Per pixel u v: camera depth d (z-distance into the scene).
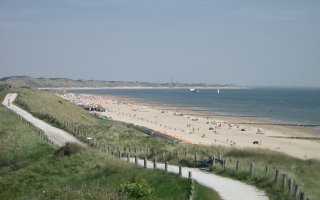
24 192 30.06
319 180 28.83
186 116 140.88
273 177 26.84
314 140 91.00
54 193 21.94
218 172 31.41
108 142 50.94
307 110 183.50
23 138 48.00
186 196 22.36
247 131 103.94
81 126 62.47
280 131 106.25
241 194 23.97
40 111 76.56
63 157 37.12
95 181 29.58
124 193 22.12
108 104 195.00
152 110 164.75
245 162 33.84
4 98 104.31
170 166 35.34
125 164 32.91
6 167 39.09
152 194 23.50
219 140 86.81
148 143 50.81
